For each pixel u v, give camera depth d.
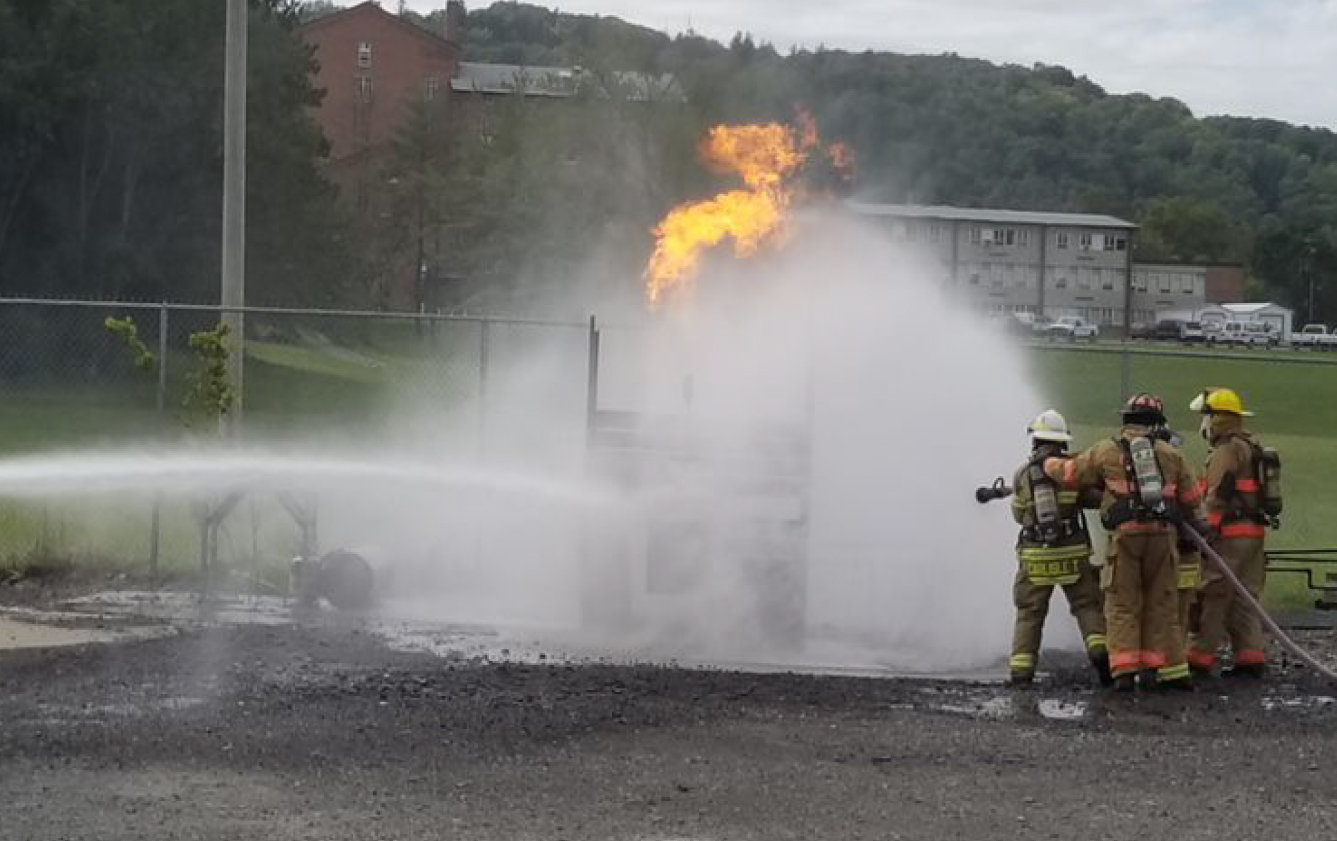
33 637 11.58
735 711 9.63
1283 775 8.33
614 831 6.95
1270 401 45.06
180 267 50.81
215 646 11.32
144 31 49.19
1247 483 12.01
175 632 11.90
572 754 8.40
